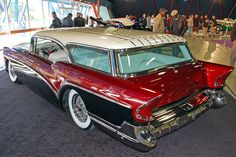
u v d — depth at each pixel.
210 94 2.91
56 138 2.71
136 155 2.41
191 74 2.66
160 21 8.59
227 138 2.75
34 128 2.94
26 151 2.46
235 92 4.39
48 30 3.66
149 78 2.34
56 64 2.91
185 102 2.53
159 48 2.68
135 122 2.01
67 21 9.61
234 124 3.10
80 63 2.77
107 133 2.34
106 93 2.16
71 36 2.98
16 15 10.92
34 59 3.45
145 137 2.03
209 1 27.20
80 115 2.86
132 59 2.45
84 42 2.70
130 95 2.00
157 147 2.56
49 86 3.08
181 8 28.61
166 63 2.73
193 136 2.79
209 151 2.49
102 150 2.49
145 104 1.92
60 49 3.07
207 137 2.77
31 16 12.38
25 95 4.06
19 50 4.03
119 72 2.32
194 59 3.00
